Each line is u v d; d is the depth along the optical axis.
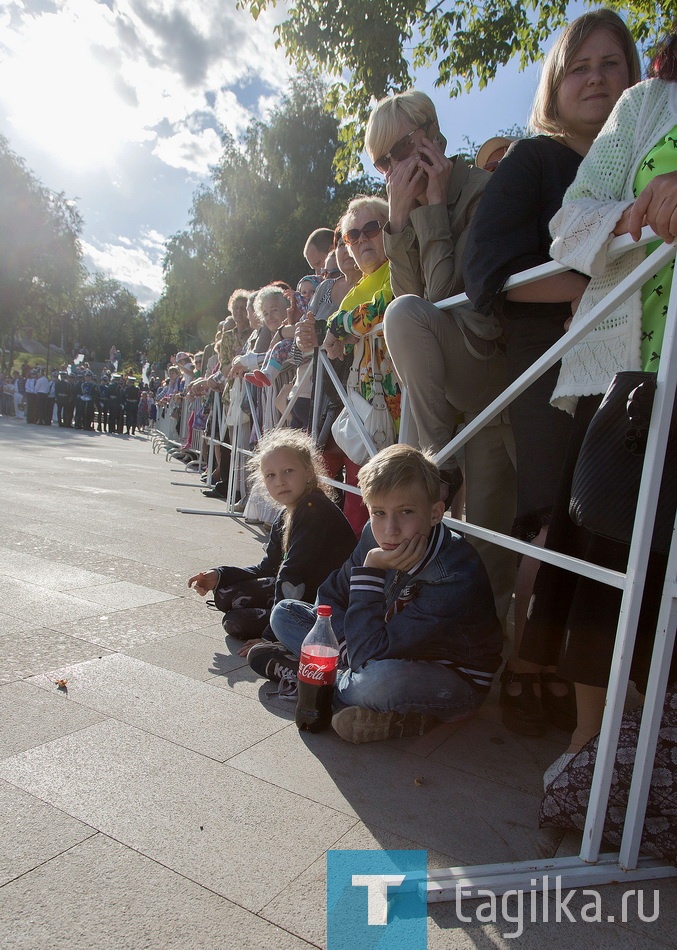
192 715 2.08
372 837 1.54
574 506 1.51
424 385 2.41
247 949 1.18
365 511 3.51
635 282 1.50
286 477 2.73
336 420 3.39
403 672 1.98
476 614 2.07
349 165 8.88
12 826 1.48
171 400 14.02
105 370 25.22
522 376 1.85
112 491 6.95
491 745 2.08
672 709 1.53
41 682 2.23
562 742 2.12
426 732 2.12
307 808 1.64
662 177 1.38
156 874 1.36
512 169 2.12
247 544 4.68
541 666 2.08
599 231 1.60
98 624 2.83
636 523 1.39
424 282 2.68
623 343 1.64
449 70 8.09
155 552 4.19
